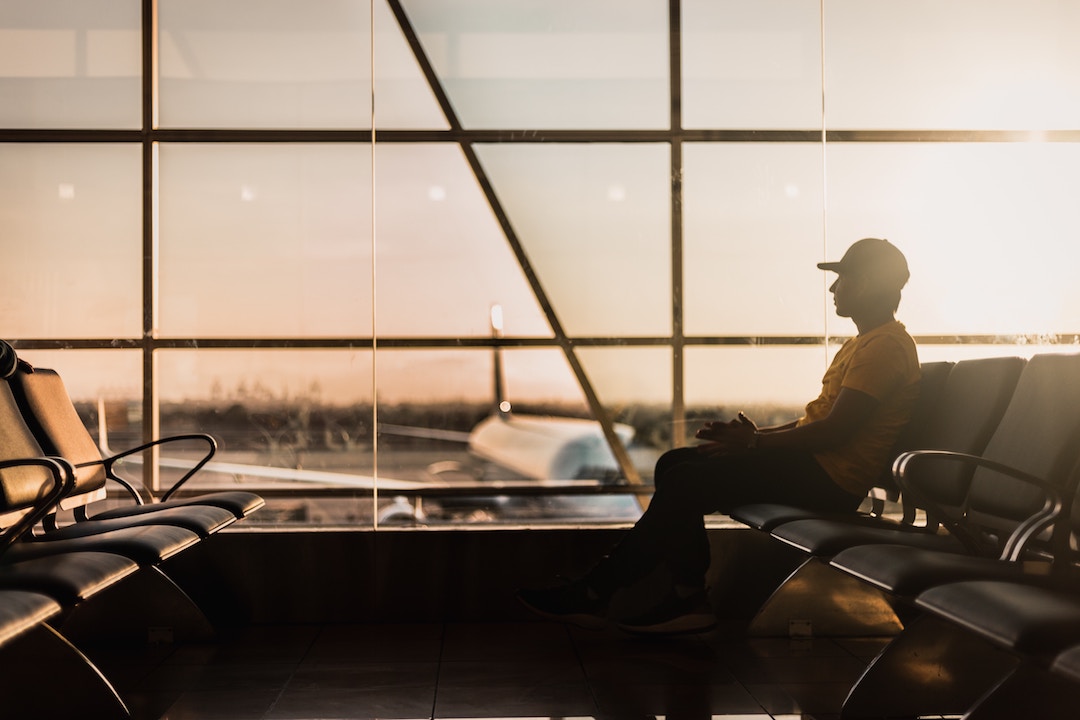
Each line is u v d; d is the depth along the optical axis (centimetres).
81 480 343
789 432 331
